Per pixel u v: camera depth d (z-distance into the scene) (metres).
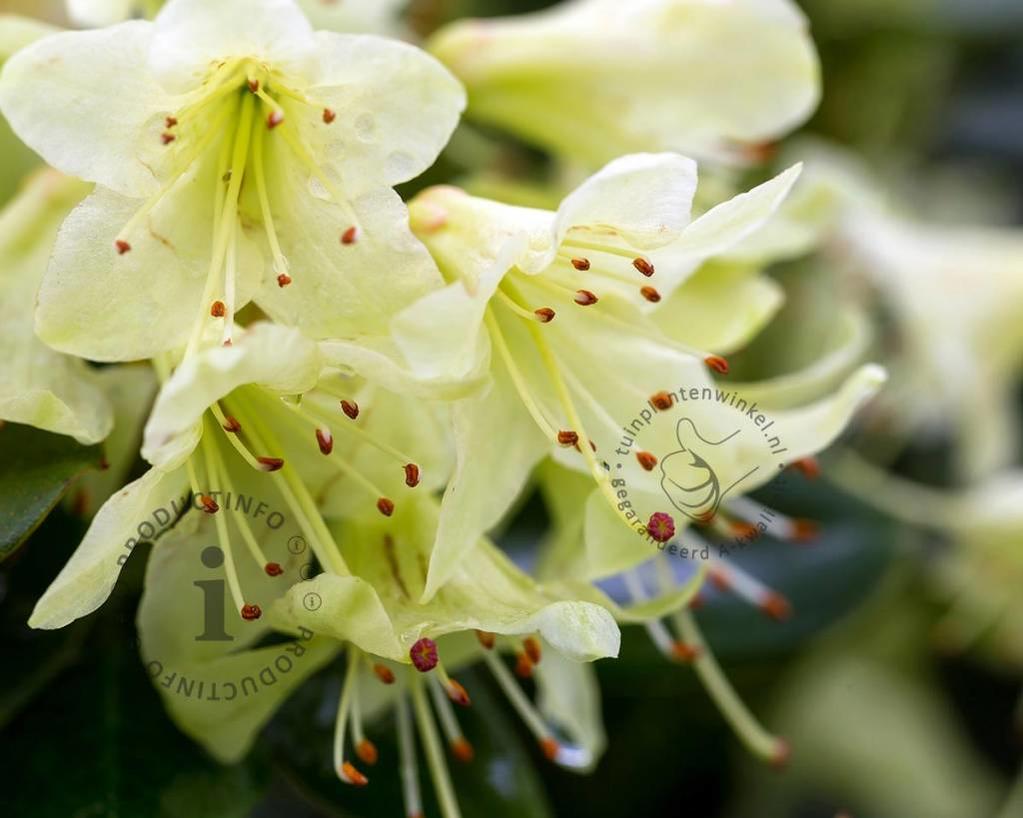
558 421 0.41
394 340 0.38
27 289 0.42
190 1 0.39
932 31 0.56
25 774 0.42
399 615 0.40
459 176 0.48
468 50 0.46
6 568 0.42
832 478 0.50
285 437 0.41
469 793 0.44
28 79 0.39
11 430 0.41
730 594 0.48
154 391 0.42
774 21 0.45
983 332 0.53
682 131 0.46
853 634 0.52
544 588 0.41
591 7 0.46
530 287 0.41
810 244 0.48
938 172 0.62
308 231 0.40
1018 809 0.53
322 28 0.47
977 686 0.54
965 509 0.52
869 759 0.53
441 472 0.41
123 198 0.40
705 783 0.52
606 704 0.51
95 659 0.43
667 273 0.41
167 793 0.42
